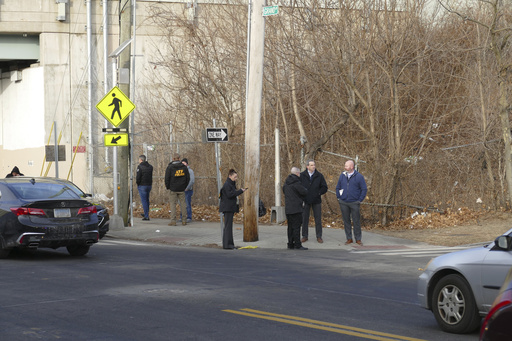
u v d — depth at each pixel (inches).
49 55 1916.8
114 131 1105.4
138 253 840.9
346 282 622.5
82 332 417.1
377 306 510.6
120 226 1114.1
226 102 1450.5
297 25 1243.8
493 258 407.2
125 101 1100.5
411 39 1167.6
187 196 1230.9
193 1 1549.0
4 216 749.3
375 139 1139.3
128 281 612.4
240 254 844.0
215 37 1465.3
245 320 454.0
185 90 1509.6
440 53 1306.6
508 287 269.3
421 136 1194.0
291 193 895.7
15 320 450.6
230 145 1375.5
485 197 1176.8
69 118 1925.4
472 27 1342.3
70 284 593.9
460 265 423.2
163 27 1699.1
